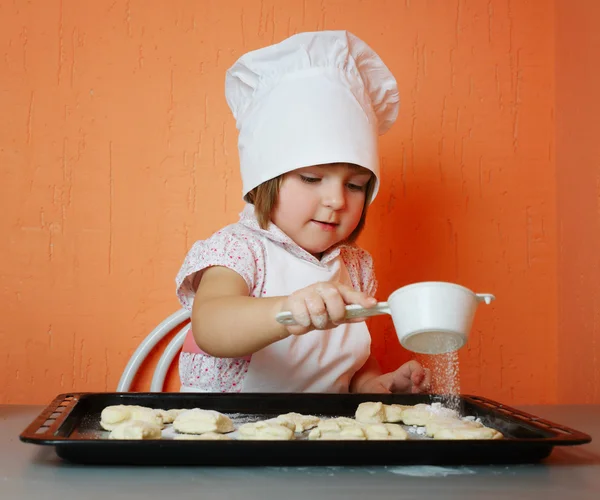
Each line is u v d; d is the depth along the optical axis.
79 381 1.48
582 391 1.43
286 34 1.55
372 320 1.56
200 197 1.52
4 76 1.49
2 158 1.48
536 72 1.60
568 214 1.52
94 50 1.51
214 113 1.53
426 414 0.84
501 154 1.59
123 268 1.50
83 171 1.50
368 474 0.60
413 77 1.58
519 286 1.59
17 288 1.48
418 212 1.58
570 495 0.55
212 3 1.54
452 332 0.64
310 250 1.18
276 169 1.09
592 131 1.39
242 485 0.56
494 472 0.61
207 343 0.94
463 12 1.59
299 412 0.91
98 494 0.53
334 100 1.09
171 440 0.60
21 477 0.58
